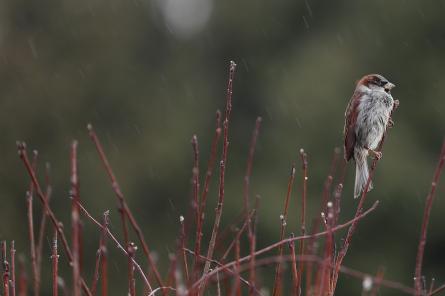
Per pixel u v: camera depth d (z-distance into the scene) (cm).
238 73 2450
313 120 2039
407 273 1866
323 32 2339
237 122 2375
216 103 2455
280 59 2427
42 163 2053
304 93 2078
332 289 356
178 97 2441
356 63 2142
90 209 2081
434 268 1880
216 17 2606
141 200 2208
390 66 2133
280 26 2498
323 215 363
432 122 2030
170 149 2264
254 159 2142
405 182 1858
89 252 1911
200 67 2570
